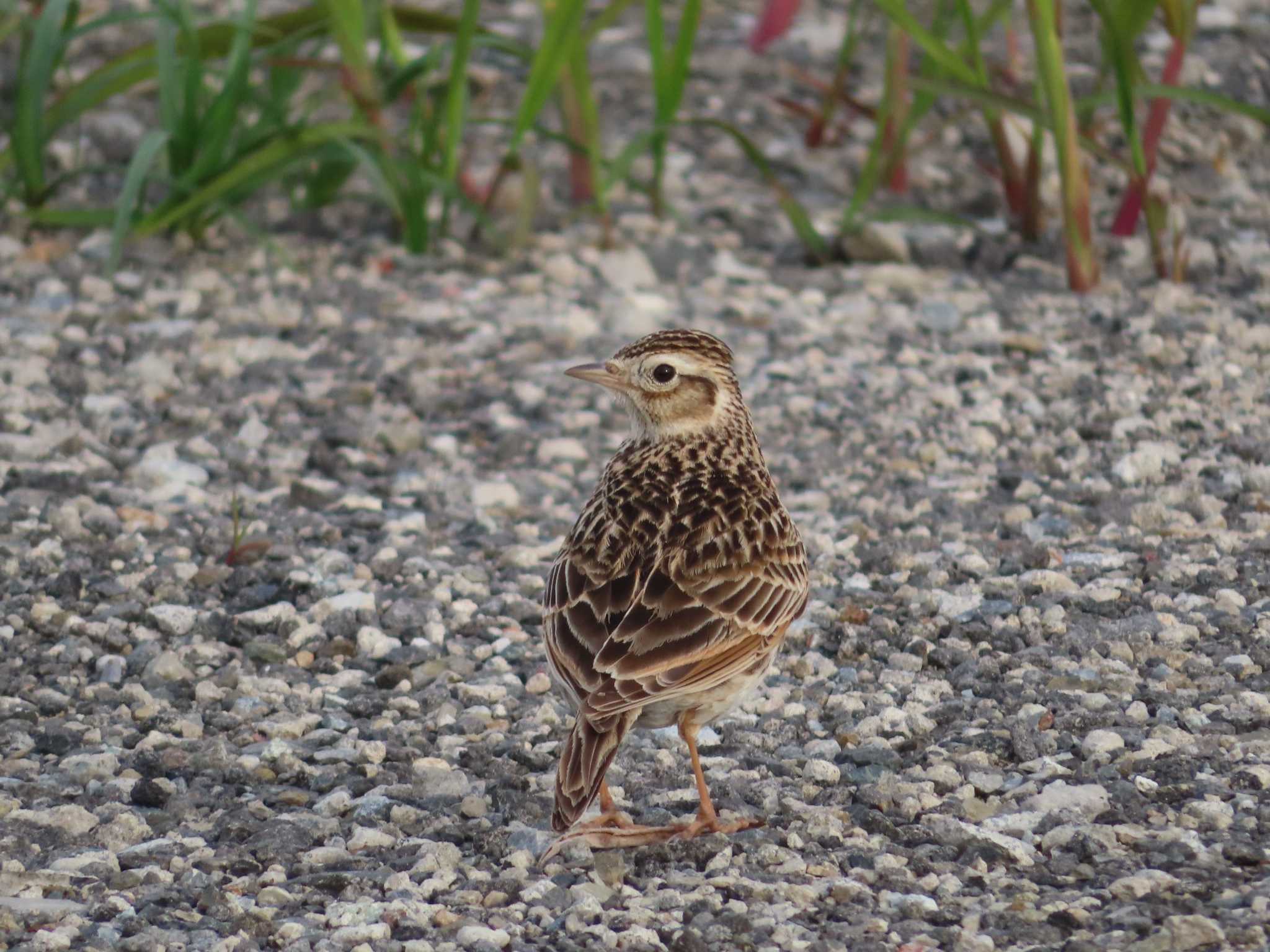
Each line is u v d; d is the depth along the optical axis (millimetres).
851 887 7859
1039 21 15430
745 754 9391
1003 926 7508
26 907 7773
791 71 19672
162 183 18312
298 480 12828
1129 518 12148
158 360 14719
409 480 13125
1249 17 23406
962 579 11453
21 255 16625
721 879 8023
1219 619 10602
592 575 8141
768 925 7570
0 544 11688
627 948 7457
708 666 7992
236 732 9719
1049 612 10789
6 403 13789
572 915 7730
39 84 16047
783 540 8648
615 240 17688
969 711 9688
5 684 10172
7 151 16594
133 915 7797
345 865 8320
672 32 23531
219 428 13797
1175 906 7500
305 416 14117
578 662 7859
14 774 9227
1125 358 14977
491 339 15508
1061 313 15984
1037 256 17406
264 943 7617
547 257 17281
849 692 10070
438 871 8219
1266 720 9328
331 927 7734
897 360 15125
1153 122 16781
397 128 19688
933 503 12625
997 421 13938
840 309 16203
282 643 10742
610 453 13688
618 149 19812
